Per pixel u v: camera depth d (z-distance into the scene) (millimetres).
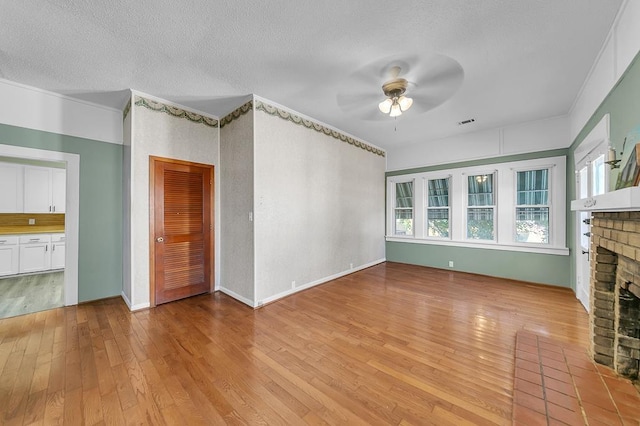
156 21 1961
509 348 2256
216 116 3918
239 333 2570
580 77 2781
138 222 3166
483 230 4773
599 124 2467
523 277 4316
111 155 3539
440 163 5168
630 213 1527
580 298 3361
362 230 5238
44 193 5121
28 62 2482
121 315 2984
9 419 1514
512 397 1663
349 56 2436
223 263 3857
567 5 1820
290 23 2002
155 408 1602
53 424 1481
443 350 2238
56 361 2082
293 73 2732
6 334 2527
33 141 2996
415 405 1617
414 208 5570
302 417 1533
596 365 1946
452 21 1985
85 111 3352
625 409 1499
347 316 2967
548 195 4137
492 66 2584
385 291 3855
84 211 3355
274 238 3510
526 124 4227
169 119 3414
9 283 4309
